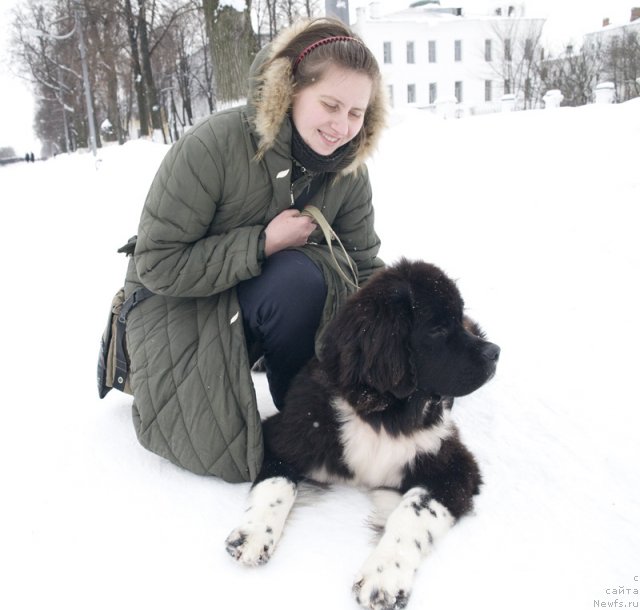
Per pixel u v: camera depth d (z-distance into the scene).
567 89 36.00
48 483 2.32
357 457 2.32
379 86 2.46
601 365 3.12
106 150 27.34
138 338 2.48
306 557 1.94
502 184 6.78
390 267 2.43
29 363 3.52
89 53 30.78
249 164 2.38
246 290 2.55
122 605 1.74
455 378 2.25
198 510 2.18
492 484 2.34
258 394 3.08
